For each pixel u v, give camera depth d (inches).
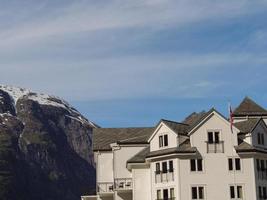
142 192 2770.7
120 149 3029.0
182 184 2588.6
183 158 2615.7
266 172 2721.5
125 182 2967.5
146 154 2787.9
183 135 2669.8
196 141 2640.3
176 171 2603.3
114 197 2898.6
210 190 2596.0
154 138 2738.7
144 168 2797.7
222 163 2628.0
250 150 2620.6
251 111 3070.9
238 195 2608.3
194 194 2591.0
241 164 2635.3
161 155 2652.6
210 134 2655.0
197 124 2652.6
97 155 3125.0
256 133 2719.0
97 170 3102.9
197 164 2618.1
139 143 3029.0
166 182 2640.3
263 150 2699.3
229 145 2650.1
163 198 2642.7
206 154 2630.4
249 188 2615.7
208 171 2613.2
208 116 2664.9
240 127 2746.1
